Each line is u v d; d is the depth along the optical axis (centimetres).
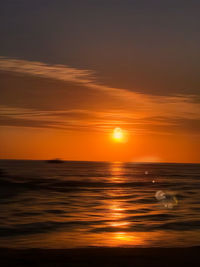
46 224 1825
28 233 1575
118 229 1694
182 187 5038
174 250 1092
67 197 3478
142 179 7288
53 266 888
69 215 2170
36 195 3650
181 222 1916
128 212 2344
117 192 4203
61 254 1022
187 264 922
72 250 1085
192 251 1078
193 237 1504
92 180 6519
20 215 2148
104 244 1352
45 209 2464
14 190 4116
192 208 2586
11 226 1756
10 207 2562
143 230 1670
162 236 1522
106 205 2775
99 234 1563
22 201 3019
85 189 4569
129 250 1091
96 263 924
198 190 4481
